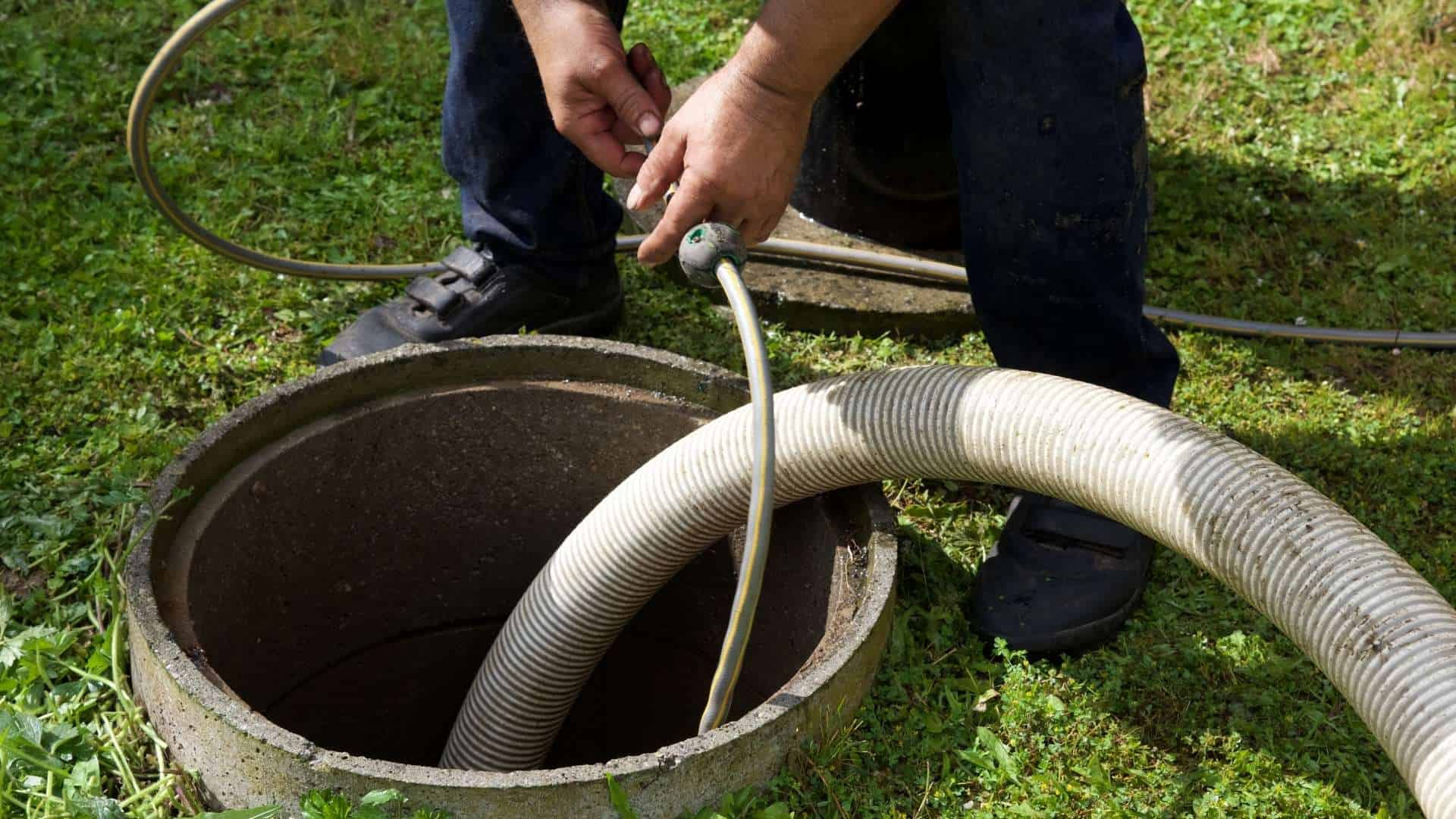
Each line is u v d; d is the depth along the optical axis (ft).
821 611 8.20
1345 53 14.73
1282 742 7.55
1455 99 14.06
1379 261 12.12
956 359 10.93
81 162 12.52
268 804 6.52
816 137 11.76
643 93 7.48
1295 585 6.61
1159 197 12.79
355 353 10.12
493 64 9.05
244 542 8.18
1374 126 13.66
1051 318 8.15
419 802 6.19
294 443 8.34
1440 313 11.46
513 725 8.31
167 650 6.68
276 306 11.03
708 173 6.72
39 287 11.00
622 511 8.04
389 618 9.68
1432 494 9.52
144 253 11.36
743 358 10.80
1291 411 10.37
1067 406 7.32
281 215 12.10
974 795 7.20
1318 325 11.42
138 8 14.61
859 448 7.69
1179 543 7.01
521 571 9.89
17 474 9.18
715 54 14.42
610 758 10.77
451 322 10.15
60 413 9.76
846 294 11.15
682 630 9.78
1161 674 7.99
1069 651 8.18
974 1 7.04
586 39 7.45
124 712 7.35
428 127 13.48
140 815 6.88
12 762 7.03
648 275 11.66
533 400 8.99
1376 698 6.32
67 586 8.43
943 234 11.78
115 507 8.87
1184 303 11.61
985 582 8.47
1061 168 7.39
